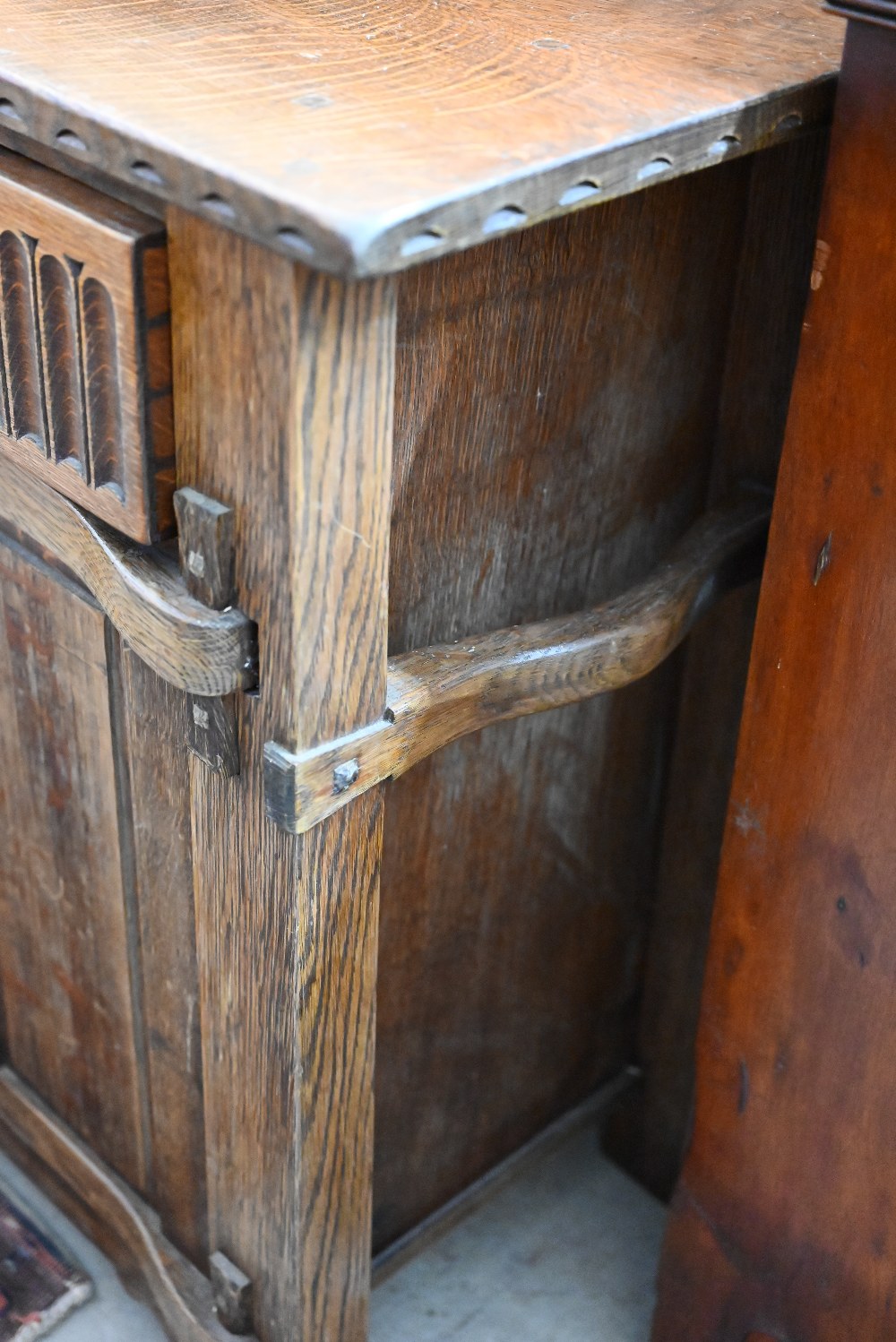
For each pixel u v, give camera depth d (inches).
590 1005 52.3
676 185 36.7
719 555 40.0
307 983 34.5
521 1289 52.0
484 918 45.1
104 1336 47.7
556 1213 55.3
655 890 52.1
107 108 26.2
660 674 47.0
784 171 38.3
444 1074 47.0
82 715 37.9
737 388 42.1
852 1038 38.2
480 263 32.5
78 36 30.2
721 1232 44.6
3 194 29.3
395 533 34.7
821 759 36.4
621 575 42.9
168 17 32.2
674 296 38.7
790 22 35.5
